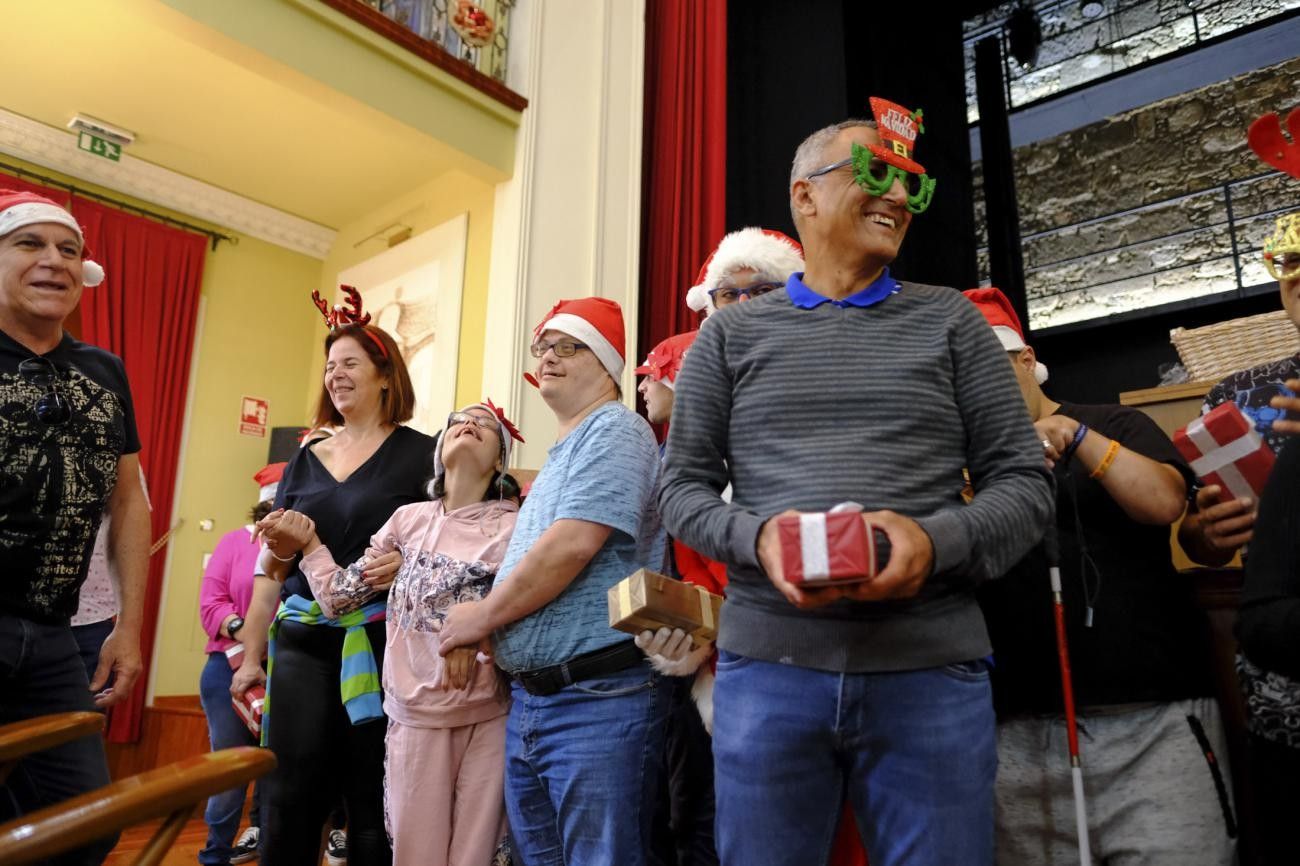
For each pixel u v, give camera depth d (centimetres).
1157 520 138
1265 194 561
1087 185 634
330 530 199
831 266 115
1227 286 563
